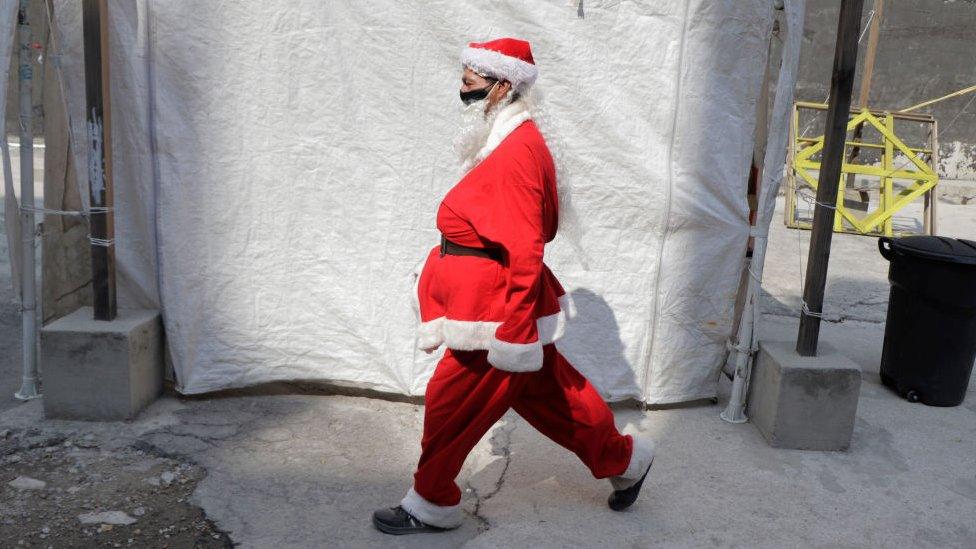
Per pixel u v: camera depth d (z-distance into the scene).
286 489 3.43
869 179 11.70
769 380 3.99
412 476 3.59
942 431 4.25
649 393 4.25
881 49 11.75
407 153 3.94
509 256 2.73
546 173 2.84
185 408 4.05
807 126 11.86
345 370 4.19
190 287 4.01
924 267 4.38
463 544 3.11
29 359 4.11
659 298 4.14
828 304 6.52
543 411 3.17
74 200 4.05
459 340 2.83
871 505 3.50
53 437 3.72
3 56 3.65
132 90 3.80
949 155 12.05
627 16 3.83
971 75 11.80
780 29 3.92
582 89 3.89
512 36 3.84
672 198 3.99
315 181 3.97
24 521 3.13
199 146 3.88
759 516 3.38
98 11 3.59
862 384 4.86
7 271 6.23
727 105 3.94
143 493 3.36
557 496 3.46
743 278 4.44
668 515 3.35
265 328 4.11
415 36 3.82
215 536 3.11
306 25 3.82
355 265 4.07
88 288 4.14
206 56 3.81
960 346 4.45
